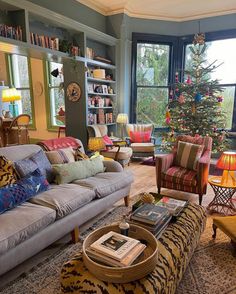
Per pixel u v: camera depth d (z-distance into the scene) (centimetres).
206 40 534
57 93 659
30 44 340
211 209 277
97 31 471
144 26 551
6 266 148
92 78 484
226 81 531
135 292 108
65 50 412
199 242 203
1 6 315
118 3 496
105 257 119
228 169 253
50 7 395
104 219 252
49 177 237
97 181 241
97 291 111
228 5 493
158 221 153
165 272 123
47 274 169
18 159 223
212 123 443
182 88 449
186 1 480
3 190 177
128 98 575
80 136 491
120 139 519
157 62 575
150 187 356
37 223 165
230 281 164
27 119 516
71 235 212
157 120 594
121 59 539
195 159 307
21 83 714
